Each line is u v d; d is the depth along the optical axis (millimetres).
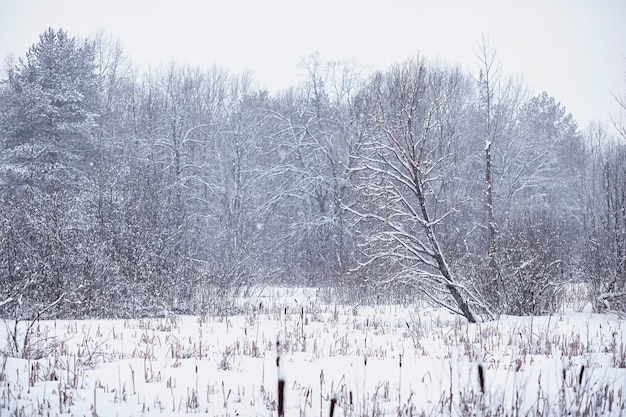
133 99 39688
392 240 15016
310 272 30453
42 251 15680
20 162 31000
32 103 31500
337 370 8031
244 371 7832
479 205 31312
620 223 17156
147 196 19828
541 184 41125
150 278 16750
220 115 42062
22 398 5953
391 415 5789
